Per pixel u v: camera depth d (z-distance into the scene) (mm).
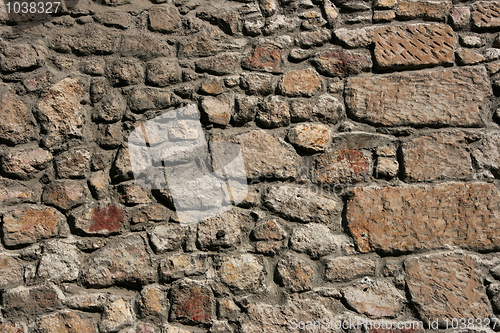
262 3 2088
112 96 1963
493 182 1896
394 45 2049
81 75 1973
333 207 1889
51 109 1921
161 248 1824
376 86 2006
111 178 1886
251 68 2029
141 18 2062
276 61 2043
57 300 1751
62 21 2025
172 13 2072
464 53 2035
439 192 1885
